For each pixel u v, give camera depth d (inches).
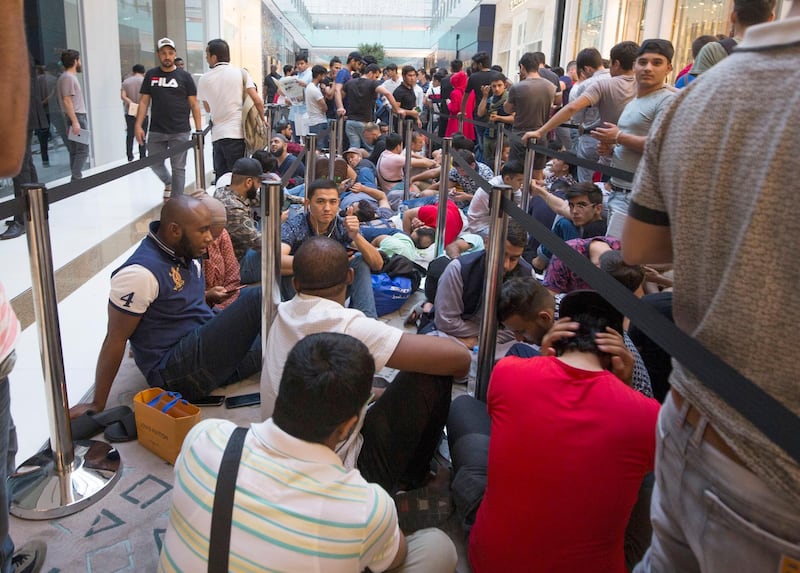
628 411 57.5
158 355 101.7
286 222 140.3
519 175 192.2
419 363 76.2
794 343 30.5
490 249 88.3
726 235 32.5
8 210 70.4
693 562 39.8
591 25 504.4
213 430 50.7
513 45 819.4
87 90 319.3
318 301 78.7
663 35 367.9
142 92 245.1
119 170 97.7
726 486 34.0
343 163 226.1
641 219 39.4
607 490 57.0
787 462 31.0
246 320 97.6
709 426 35.2
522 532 59.4
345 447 71.9
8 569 64.1
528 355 91.2
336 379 47.8
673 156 35.4
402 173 264.2
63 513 77.7
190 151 440.1
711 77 34.2
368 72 430.9
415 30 1408.7
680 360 35.4
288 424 48.2
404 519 79.4
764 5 120.3
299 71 443.5
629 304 44.0
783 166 29.4
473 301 118.2
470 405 84.4
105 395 99.0
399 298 145.6
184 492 47.6
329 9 1391.5
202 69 625.3
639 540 71.2
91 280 167.5
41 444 94.6
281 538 45.1
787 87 30.0
